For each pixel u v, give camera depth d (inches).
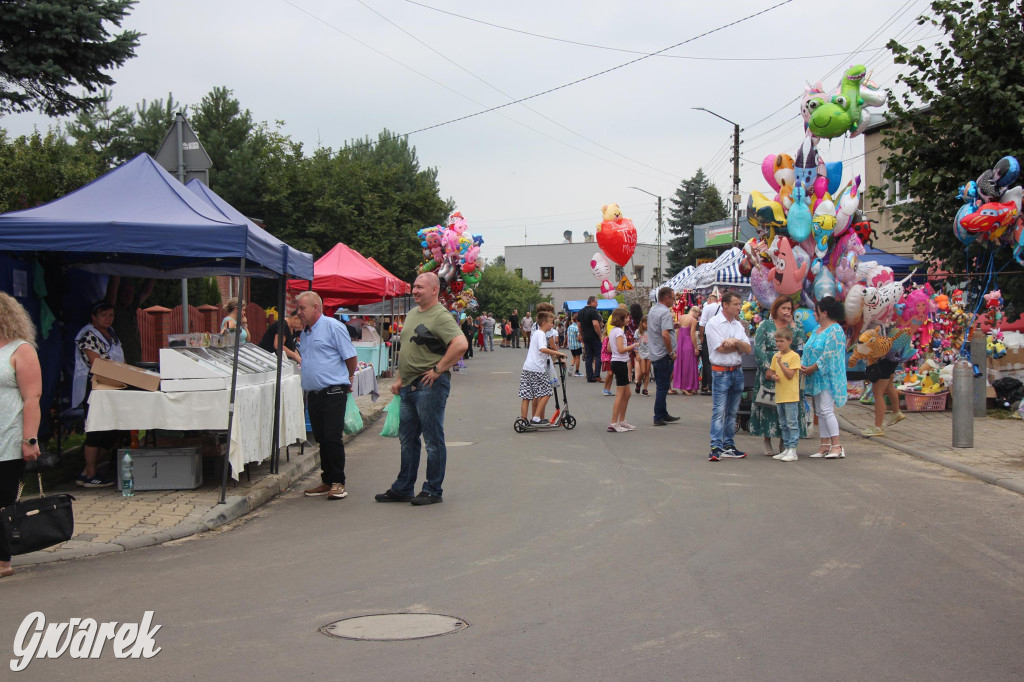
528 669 164.7
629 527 278.5
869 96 505.4
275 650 176.4
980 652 171.6
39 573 234.4
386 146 1861.5
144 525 281.1
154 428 318.0
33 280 371.9
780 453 415.2
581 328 901.2
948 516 288.7
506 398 755.4
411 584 221.1
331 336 339.0
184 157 405.1
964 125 605.3
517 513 303.9
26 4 476.4
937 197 636.1
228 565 241.8
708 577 222.7
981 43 592.7
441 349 324.5
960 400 420.8
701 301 916.6
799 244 516.1
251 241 316.8
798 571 227.1
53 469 373.7
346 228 1384.1
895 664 165.6
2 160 644.1
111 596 213.3
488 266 2945.4
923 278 730.2
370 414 620.7
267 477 361.4
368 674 163.3
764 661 167.3
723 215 2942.9
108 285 429.7
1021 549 247.6
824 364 406.0
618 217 999.6
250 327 821.2
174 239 305.1
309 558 248.5
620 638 180.5
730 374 408.2
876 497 320.5
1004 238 544.7
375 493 351.3
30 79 499.2
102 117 1293.1
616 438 494.0
